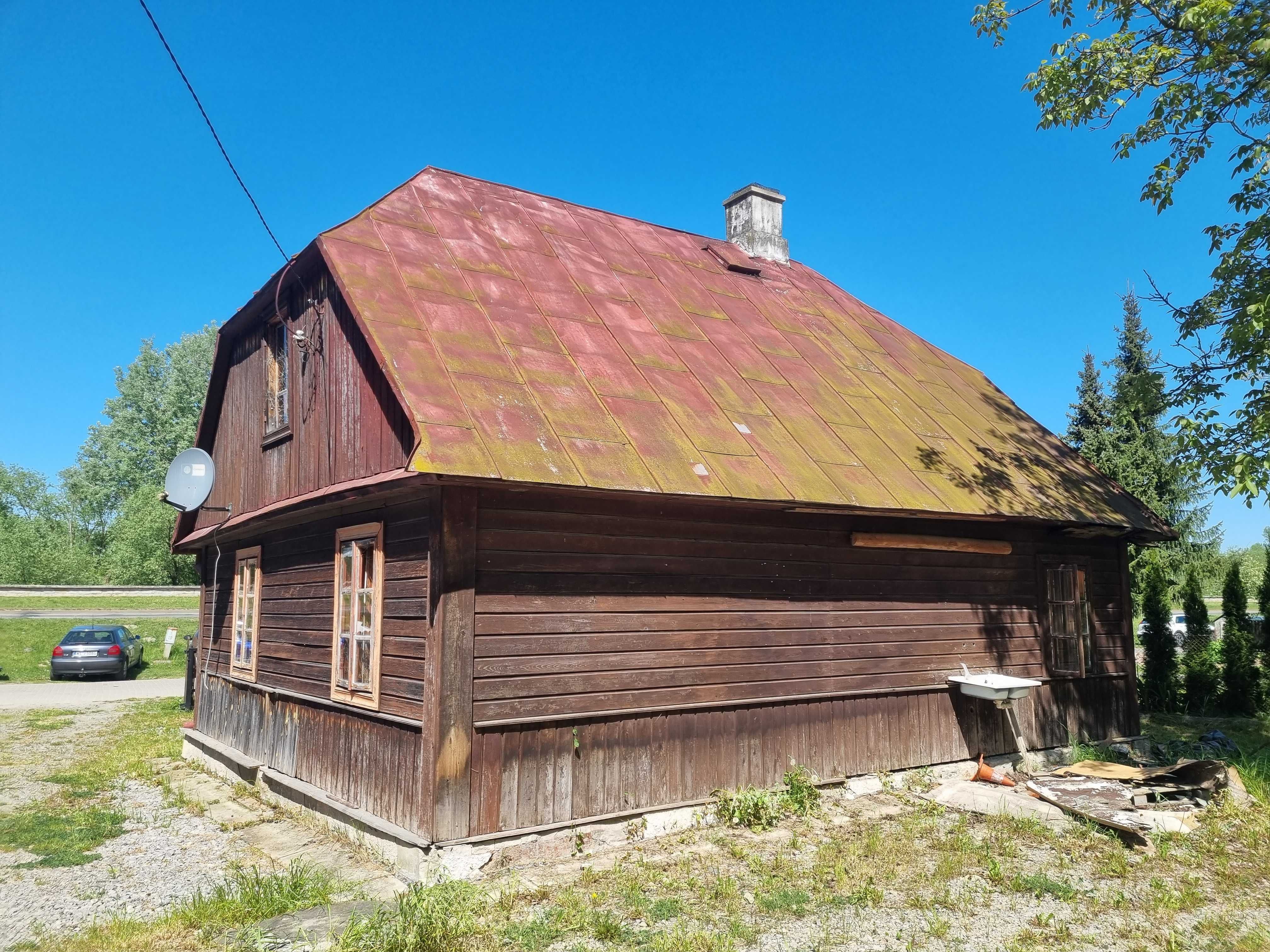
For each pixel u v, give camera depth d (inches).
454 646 253.0
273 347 403.5
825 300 547.2
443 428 254.8
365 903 228.8
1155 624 668.7
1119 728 470.6
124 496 2156.7
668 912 223.3
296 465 358.6
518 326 332.2
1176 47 396.8
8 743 499.2
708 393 357.1
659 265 462.6
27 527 1934.1
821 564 350.9
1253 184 389.7
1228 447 387.2
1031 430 504.1
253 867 267.3
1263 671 656.4
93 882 252.8
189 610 1279.5
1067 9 419.5
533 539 274.2
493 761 258.7
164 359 2203.5
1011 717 417.1
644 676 294.4
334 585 321.1
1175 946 204.2
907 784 367.2
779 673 331.6
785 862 266.2
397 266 328.2
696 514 315.6
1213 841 293.7
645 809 290.2
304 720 337.7
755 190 589.9
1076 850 284.7
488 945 200.1
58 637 1037.8
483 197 434.9
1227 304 400.8
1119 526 441.4
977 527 411.5
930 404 461.7
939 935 210.7
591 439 287.7
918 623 382.9
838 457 359.9
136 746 491.8
